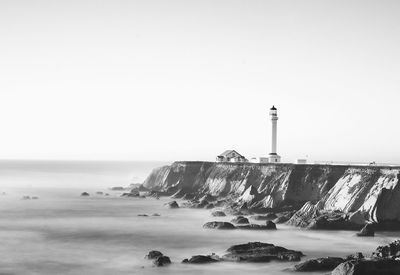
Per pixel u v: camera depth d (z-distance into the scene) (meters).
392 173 117.12
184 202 164.38
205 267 79.44
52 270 80.50
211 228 115.31
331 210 119.81
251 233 108.69
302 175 141.50
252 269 77.75
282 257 83.00
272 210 134.50
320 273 74.56
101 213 145.12
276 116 170.75
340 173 136.62
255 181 157.00
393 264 68.88
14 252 93.19
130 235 108.81
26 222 128.62
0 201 178.12
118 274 77.44
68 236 108.56
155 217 135.00
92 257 88.75
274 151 172.38
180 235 107.94
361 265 67.81
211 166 188.88
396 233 107.00
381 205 111.31
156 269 79.50
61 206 162.88
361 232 104.75
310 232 108.81
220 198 162.50
